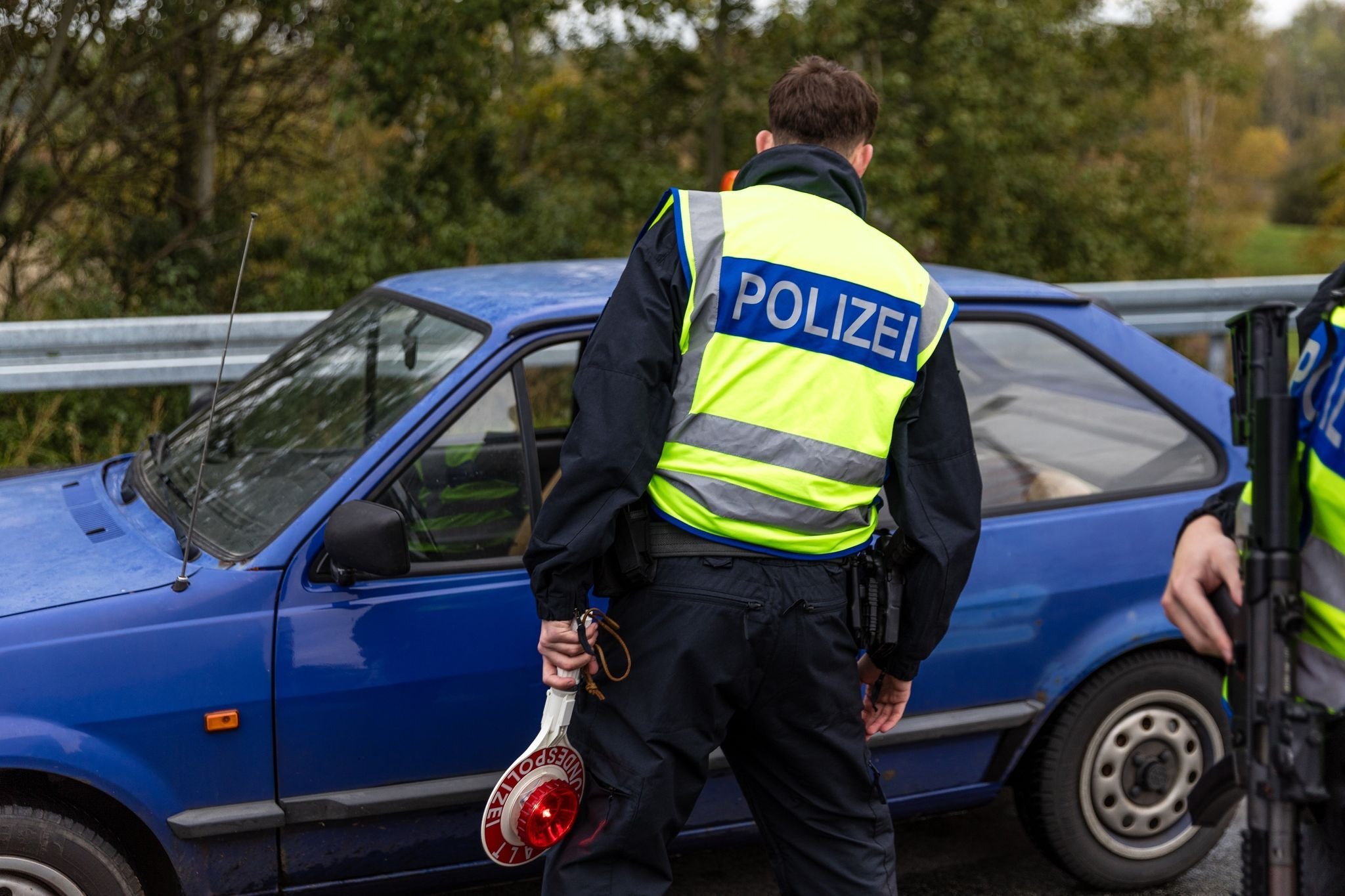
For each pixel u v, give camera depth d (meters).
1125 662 3.18
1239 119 36.53
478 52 11.98
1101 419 3.30
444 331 2.96
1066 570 3.08
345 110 11.32
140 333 5.35
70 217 10.48
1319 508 1.65
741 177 2.28
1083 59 18.73
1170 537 3.18
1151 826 3.25
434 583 2.61
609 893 2.12
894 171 15.05
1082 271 18.08
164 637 2.42
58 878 2.38
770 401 2.09
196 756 2.44
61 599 2.43
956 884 3.34
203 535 2.69
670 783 2.10
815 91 2.29
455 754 2.62
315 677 2.50
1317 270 29.22
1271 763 1.59
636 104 16.41
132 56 9.78
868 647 2.26
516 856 2.23
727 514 2.07
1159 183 19.59
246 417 3.17
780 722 2.19
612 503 2.01
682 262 2.07
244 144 11.38
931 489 2.22
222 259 11.10
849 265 2.15
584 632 2.06
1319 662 1.67
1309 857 1.68
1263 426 1.64
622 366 2.02
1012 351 3.29
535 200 13.55
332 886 2.61
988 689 3.04
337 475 2.64
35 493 3.16
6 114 9.22
